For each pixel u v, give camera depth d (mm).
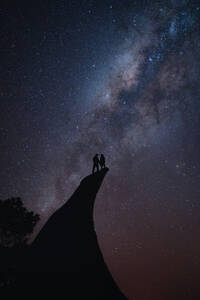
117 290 12266
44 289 11367
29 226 15906
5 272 12703
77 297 11281
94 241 13039
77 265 12023
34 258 12219
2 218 15195
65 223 13016
